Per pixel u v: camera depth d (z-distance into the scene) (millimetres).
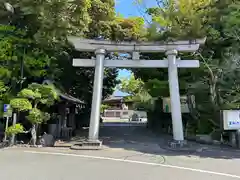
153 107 19750
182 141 11445
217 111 14148
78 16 11906
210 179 6180
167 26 15109
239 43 13250
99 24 15367
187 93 15727
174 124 11648
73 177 6102
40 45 13164
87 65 12289
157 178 6148
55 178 5996
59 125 15188
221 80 13969
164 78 17125
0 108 12078
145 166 7605
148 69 17062
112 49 12227
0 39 12500
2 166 7246
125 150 10625
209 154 9992
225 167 7656
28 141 12117
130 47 12250
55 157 8828
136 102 25844
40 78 14328
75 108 21266
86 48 12109
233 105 13602
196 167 7602
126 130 20703
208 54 14531
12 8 11477
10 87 12844
